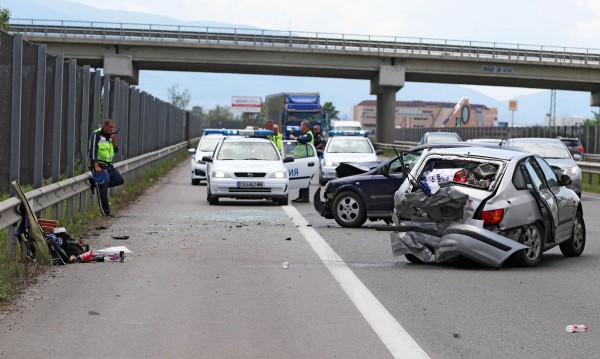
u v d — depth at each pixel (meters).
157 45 76.12
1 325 8.45
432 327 8.57
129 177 29.36
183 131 72.88
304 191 25.16
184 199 25.52
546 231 13.07
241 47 77.75
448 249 12.38
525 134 74.62
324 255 13.77
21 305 9.43
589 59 82.94
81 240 13.38
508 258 13.12
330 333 8.26
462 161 13.05
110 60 75.50
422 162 13.25
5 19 46.50
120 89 26.55
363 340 7.98
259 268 12.33
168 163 46.09
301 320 8.84
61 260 12.39
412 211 12.86
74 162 20.14
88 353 7.40
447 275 11.95
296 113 62.41
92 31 75.31
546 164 14.19
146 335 8.09
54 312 9.09
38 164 15.60
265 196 23.48
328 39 80.00
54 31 74.94
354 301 9.90
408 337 8.11
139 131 33.38
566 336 8.26
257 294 10.29
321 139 32.44
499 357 7.41
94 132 19.41
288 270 12.19
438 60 82.12
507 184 12.58
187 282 11.06
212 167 23.72
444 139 40.78
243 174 23.33
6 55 13.76
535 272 12.34
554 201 13.44
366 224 18.83
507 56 82.00
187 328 8.41
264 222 18.84
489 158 12.90
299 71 83.38
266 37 78.44
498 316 9.16
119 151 26.25
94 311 9.16
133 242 15.00
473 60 81.88
